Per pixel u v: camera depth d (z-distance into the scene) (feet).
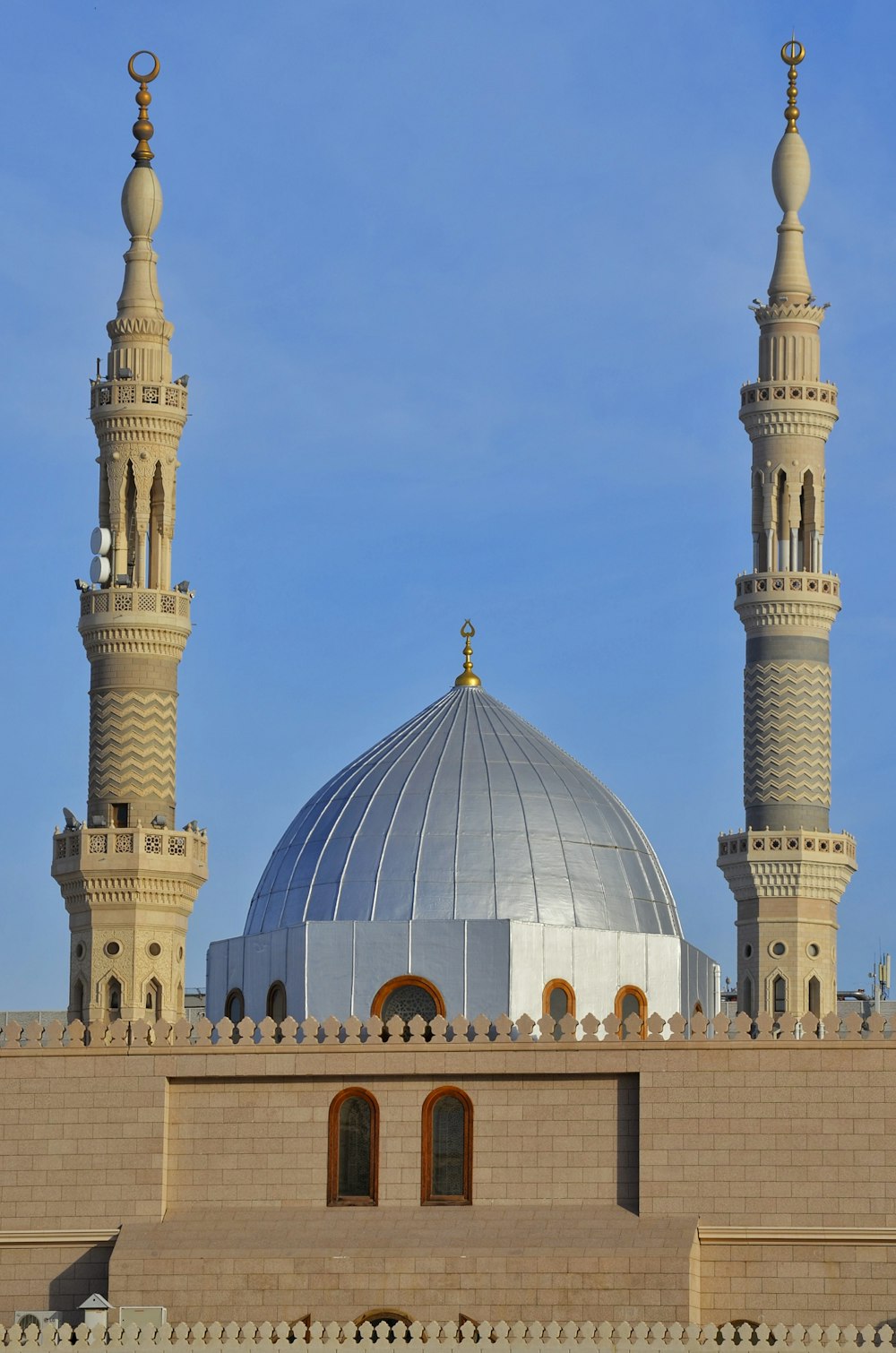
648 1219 206.59
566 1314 202.59
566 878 239.30
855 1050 207.82
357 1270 205.57
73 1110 214.48
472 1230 207.41
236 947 240.94
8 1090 215.31
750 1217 206.18
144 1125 213.66
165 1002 255.29
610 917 239.50
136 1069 214.48
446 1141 211.20
